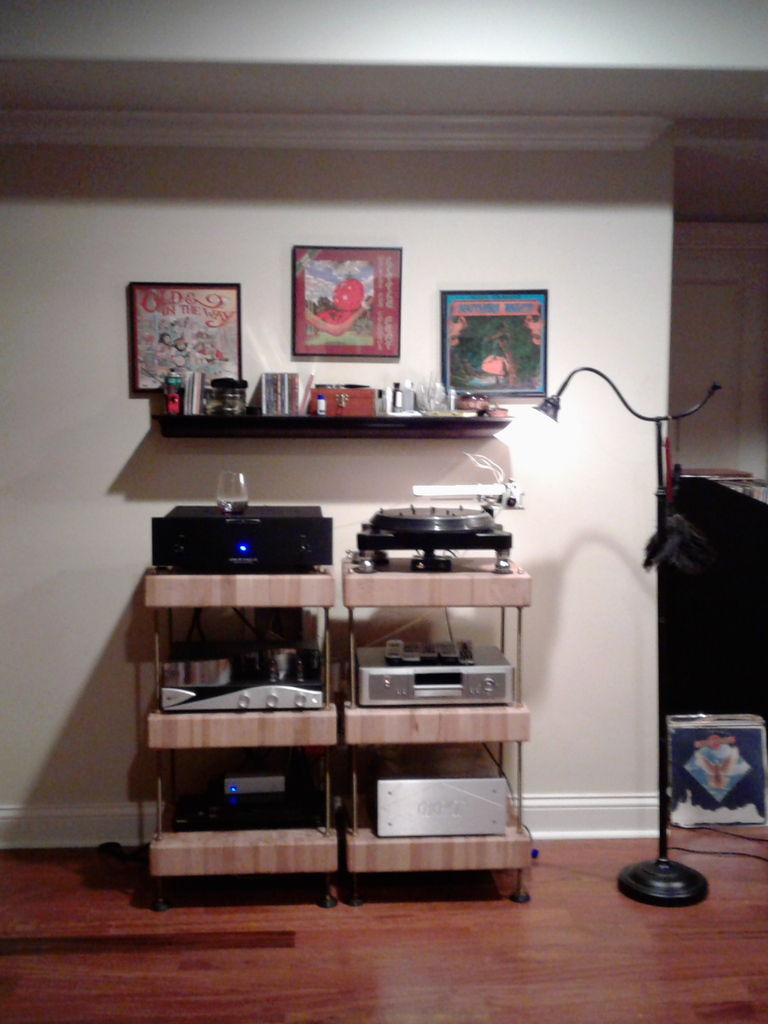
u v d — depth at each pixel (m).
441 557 2.61
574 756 2.98
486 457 2.91
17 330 2.80
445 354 2.87
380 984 2.17
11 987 2.16
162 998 2.12
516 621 2.95
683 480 3.14
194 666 2.45
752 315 3.93
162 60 2.33
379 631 2.93
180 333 2.82
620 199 2.87
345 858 2.76
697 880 2.59
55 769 2.90
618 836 2.98
